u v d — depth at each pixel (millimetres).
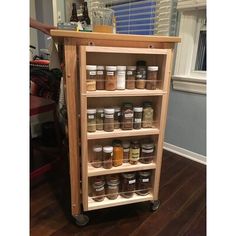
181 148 1980
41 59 2064
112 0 2023
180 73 1846
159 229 1197
